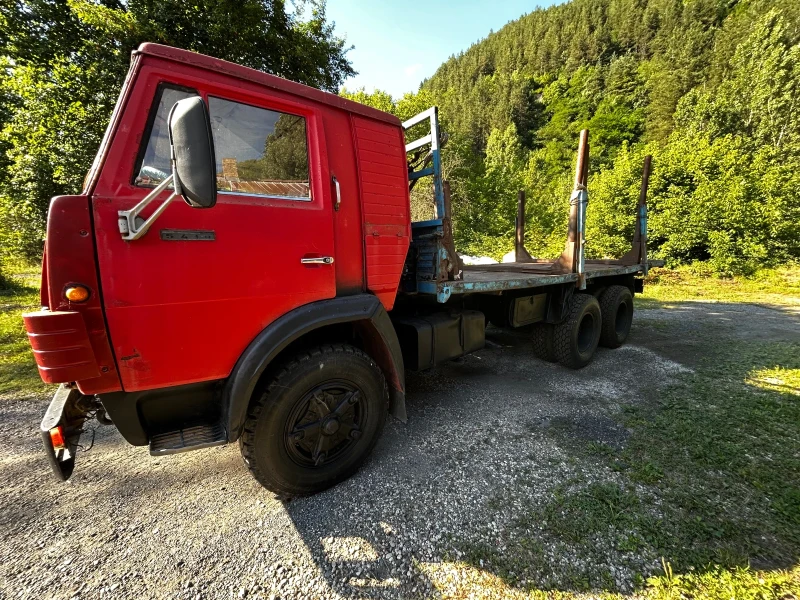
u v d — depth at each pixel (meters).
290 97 1.96
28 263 12.21
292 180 1.98
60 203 1.39
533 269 4.97
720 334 5.73
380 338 2.30
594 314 4.33
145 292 1.55
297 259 1.95
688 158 12.41
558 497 2.07
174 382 1.67
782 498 2.04
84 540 1.82
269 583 1.59
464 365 4.34
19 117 6.05
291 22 8.89
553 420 2.96
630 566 1.64
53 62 6.09
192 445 1.73
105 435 2.82
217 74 1.73
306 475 2.06
